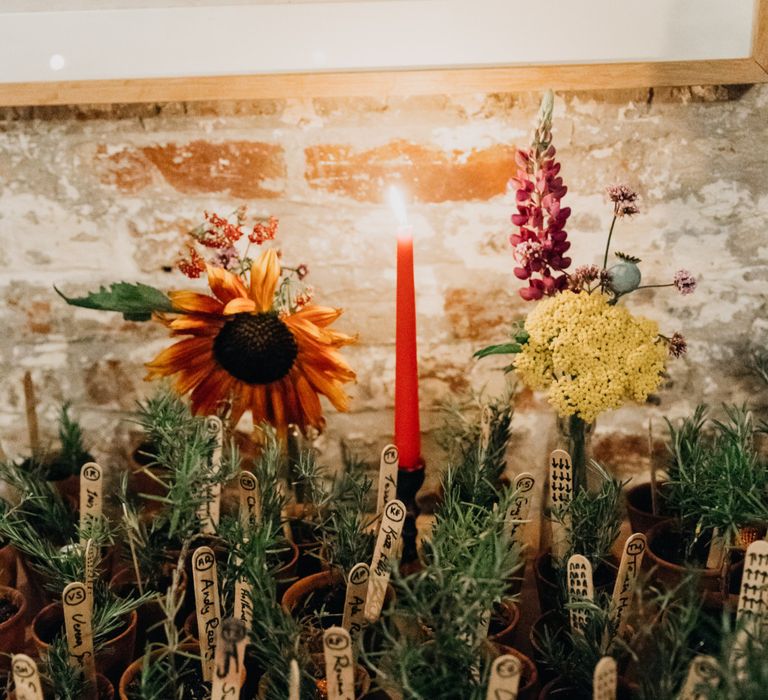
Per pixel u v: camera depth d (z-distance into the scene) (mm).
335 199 1062
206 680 800
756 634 713
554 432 977
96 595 884
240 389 985
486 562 735
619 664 793
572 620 805
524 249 893
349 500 1052
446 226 1068
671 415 1133
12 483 1029
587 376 856
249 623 813
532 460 1158
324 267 1092
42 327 1135
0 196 1080
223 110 1029
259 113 1029
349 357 1130
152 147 1049
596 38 979
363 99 1020
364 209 1064
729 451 889
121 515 1143
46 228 1091
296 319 920
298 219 1072
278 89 995
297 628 752
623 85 985
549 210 883
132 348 1137
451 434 1078
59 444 1178
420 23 979
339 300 1105
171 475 937
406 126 1028
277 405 991
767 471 910
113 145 1050
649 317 1093
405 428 977
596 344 859
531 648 896
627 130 1022
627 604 816
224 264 942
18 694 701
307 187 1058
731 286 1076
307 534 1021
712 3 959
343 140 1035
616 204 891
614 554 1000
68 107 1037
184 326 906
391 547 832
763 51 964
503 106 1019
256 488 920
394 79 989
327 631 683
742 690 615
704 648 815
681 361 1109
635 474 1159
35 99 1016
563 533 921
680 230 1058
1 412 1172
